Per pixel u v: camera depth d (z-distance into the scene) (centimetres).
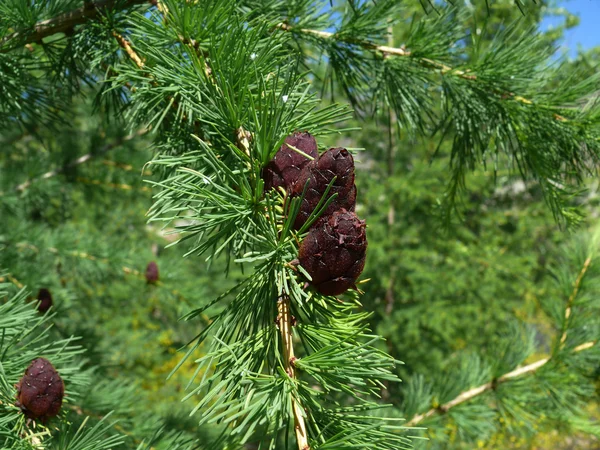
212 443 15
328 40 28
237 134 17
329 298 16
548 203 30
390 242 139
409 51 28
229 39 17
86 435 17
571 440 101
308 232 14
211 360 14
